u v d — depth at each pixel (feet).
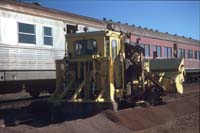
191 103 59.16
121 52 42.29
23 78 53.16
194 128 41.50
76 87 39.91
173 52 107.65
